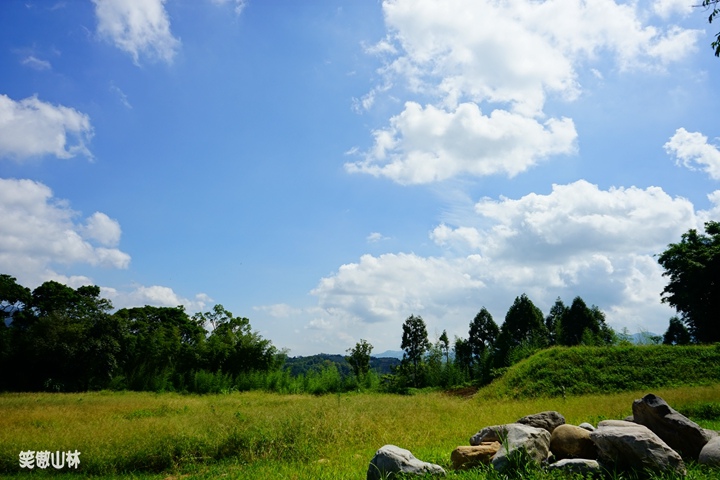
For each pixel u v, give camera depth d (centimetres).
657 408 686
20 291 3728
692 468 586
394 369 3859
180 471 927
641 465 563
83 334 3338
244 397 2619
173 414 1555
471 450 666
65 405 1908
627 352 2436
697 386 2009
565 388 2136
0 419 1392
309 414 1191
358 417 1200
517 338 4378
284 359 4041
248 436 1034
